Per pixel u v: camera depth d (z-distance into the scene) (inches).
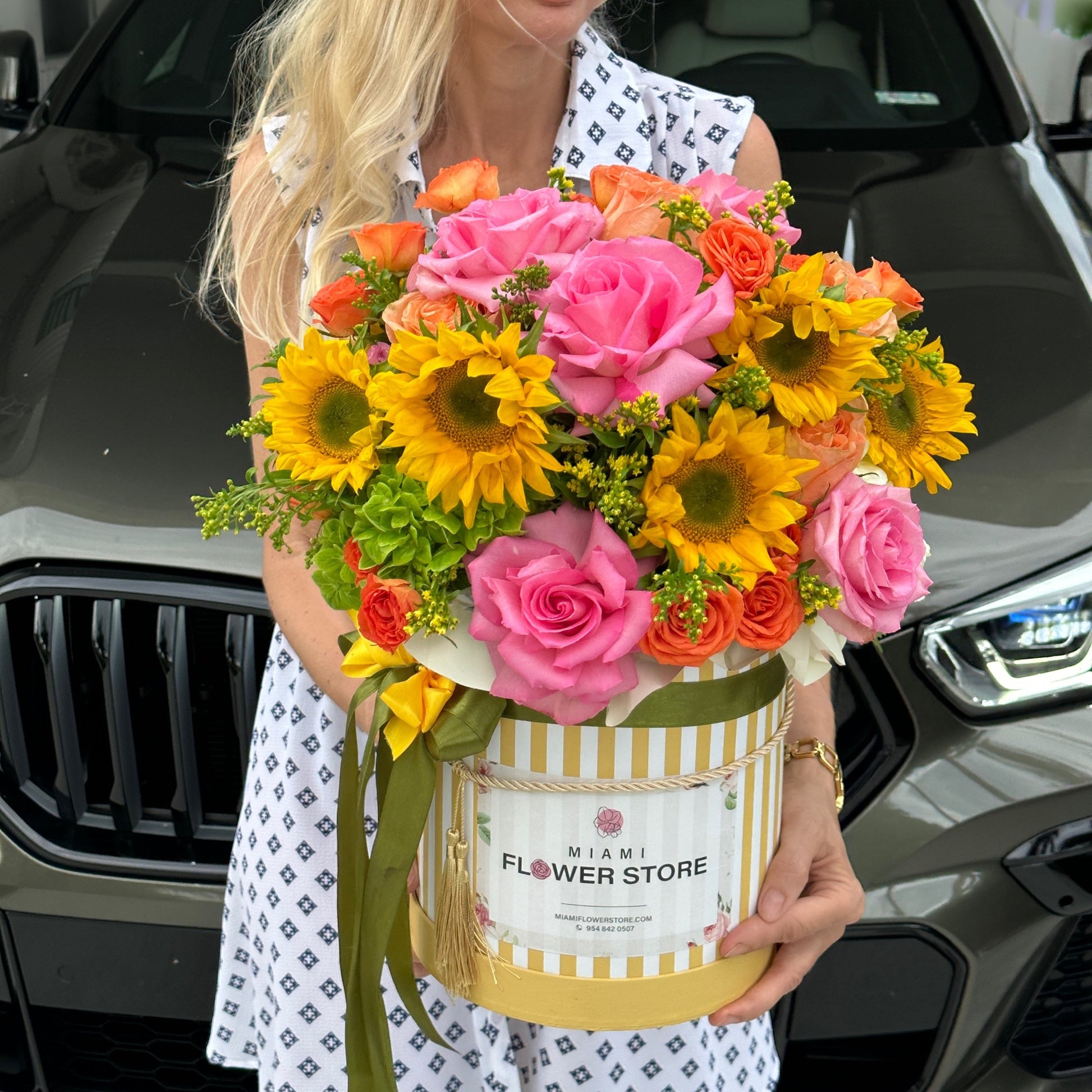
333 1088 52.4
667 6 107.6
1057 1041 64.7
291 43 51.4
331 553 36.1
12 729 65.4
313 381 33.9
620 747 36.0
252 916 53.6
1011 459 67.5
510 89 48.8
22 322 78.0
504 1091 49.8
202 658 65.6
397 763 37.7
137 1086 67.7
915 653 62.2
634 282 31.8
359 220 48.3
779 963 42.5
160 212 86.7
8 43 120.9
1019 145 98.5
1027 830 60.7
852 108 101.7
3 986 66.3
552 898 37.5
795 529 34.2
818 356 33.2
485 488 31.8
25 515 65.7
